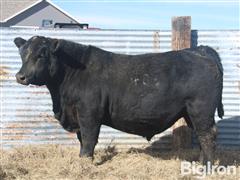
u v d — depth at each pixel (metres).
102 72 8.04
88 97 7.92
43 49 7.73
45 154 9.00
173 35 10.00
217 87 7.89
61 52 7.99
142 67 8.04
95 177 7.63
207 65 7.88
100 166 8.14
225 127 10.27
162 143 10.27
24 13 41.69
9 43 10.12
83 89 7.96
